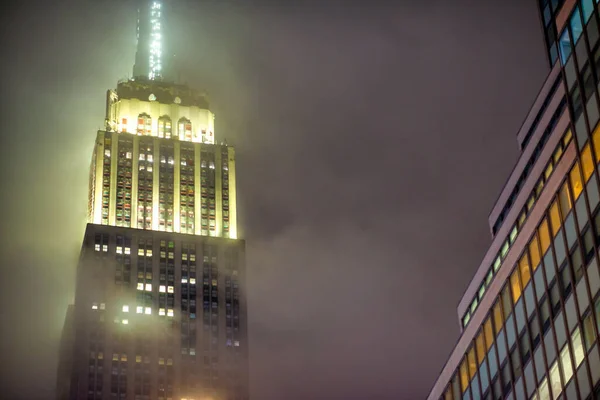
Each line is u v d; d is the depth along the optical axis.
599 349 78.81
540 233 91.75
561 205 87.88
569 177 86.81
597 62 83.62
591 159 83.19
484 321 103.69
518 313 95.38
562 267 86.75
